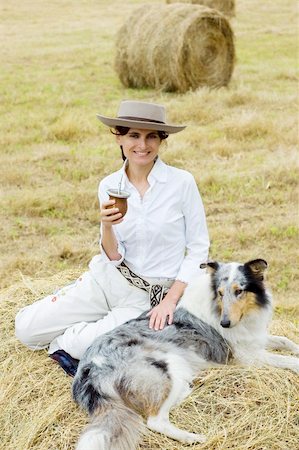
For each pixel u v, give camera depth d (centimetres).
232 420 365
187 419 366
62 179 890
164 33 1341
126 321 399
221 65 1395
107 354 370
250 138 1034
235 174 873
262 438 353
